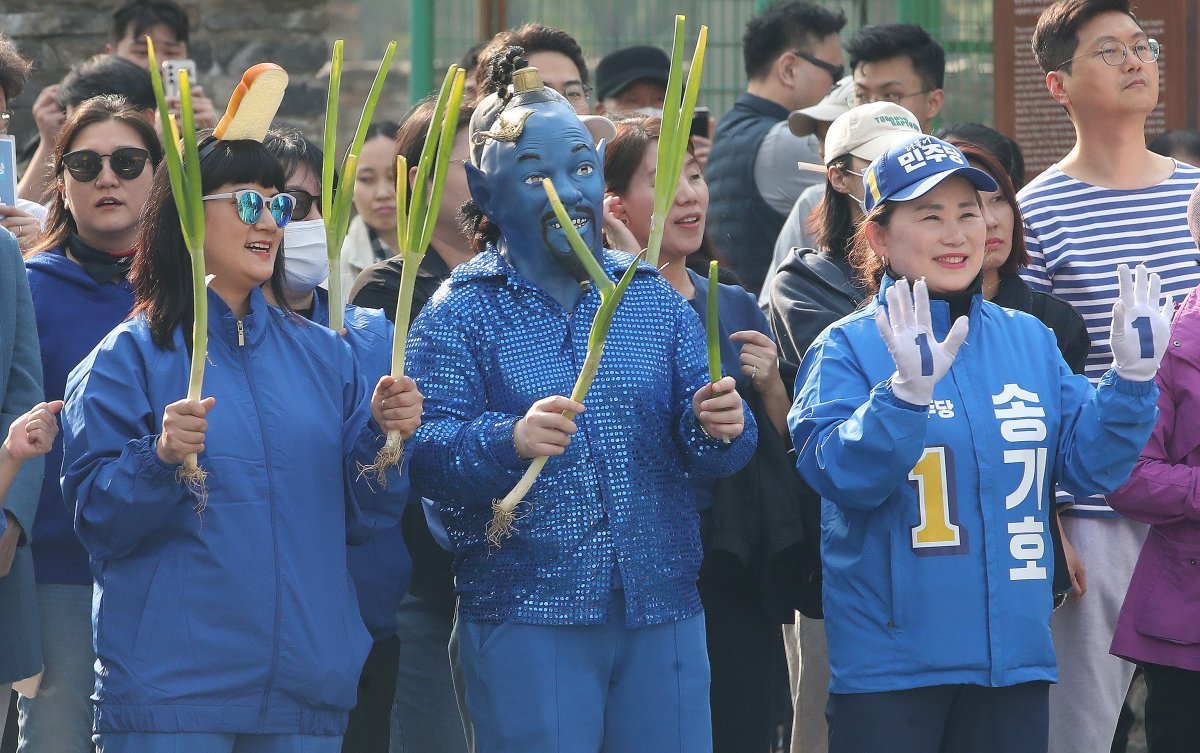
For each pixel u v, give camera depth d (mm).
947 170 11586
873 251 12453
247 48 26266
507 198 10898
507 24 24625
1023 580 11297
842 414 11398
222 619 9930
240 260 10352
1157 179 15250
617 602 10758
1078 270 14859
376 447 10305
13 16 25984
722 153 20000
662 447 11047
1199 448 12805
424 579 13383
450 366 10930
